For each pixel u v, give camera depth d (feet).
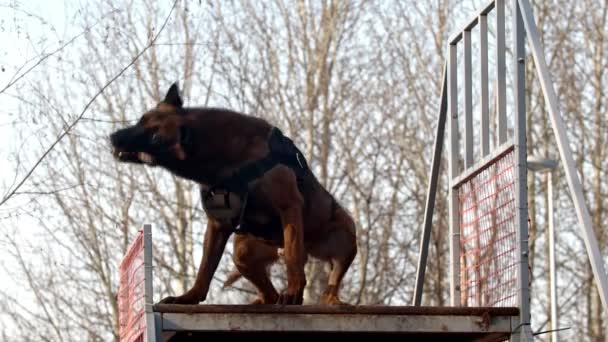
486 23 33.78
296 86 83.05
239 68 81.51
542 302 90.12
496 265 31.63
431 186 35.96
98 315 76.13
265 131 29.76
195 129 28.86
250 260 32.01
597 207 88.53
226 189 29.35
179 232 76.23
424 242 35.91
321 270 72.28
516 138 30.63
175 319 28.14
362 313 28.94
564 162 29.09
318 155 82.28
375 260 83.05
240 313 28.45
